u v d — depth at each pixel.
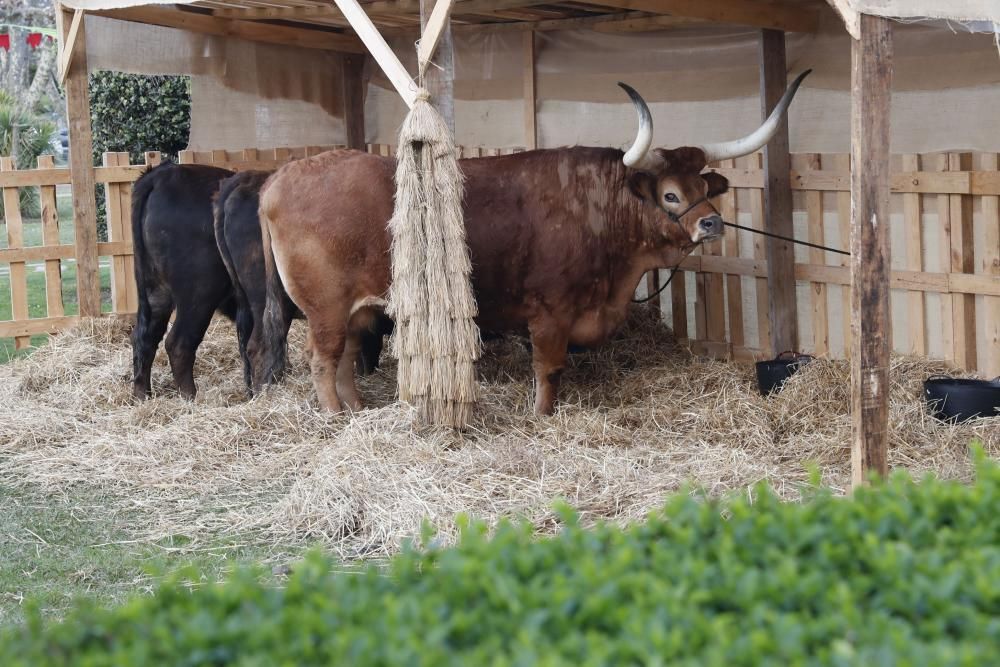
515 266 6.72
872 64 4.41
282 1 8.29
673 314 8.52
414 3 8.10
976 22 5.33
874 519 3.01
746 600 2.58
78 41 8.61
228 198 7.06
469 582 2.70
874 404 4.55
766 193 7.70
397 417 6.01
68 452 6.43
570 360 7.91
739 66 8.04
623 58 8.68
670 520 3.22
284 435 6.42
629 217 6.82
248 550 4.95
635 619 2.46
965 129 6.97
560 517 4.98
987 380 6.56
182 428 6.47
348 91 10.52
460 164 6.82
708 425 6.45
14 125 19.00
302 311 6.87
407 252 5.96
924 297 7.22
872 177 4.46
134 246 7.39
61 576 4.71
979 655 2.26
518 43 9.30
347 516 5.14
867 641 2.39
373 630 2.52
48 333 9.12
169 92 12.30
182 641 2.50
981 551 2.76
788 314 7.81
